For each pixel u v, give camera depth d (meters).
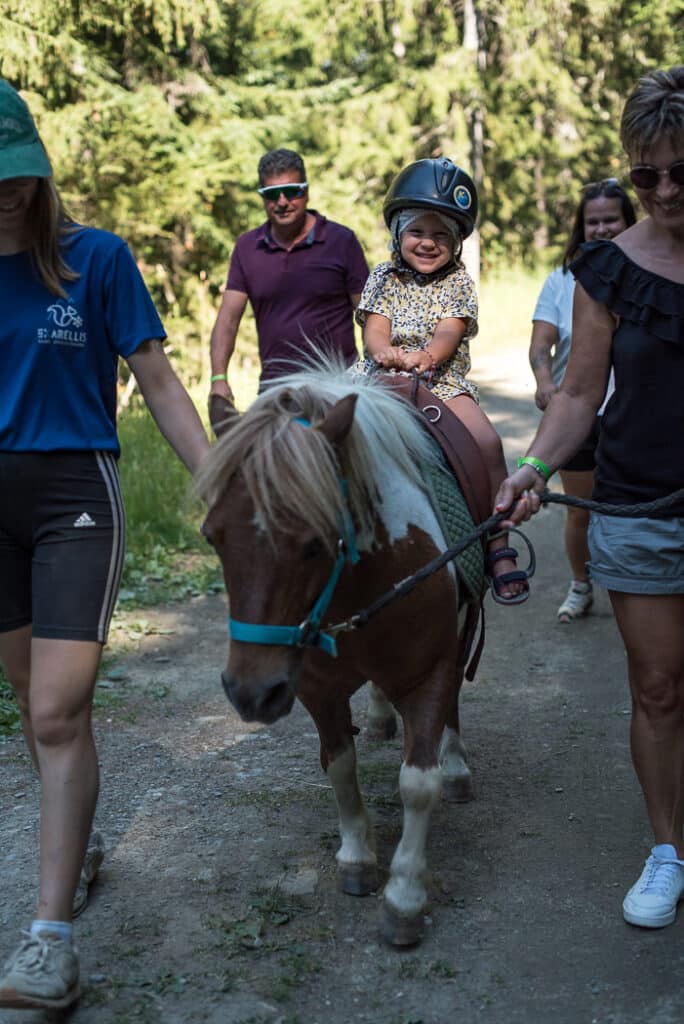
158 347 2.86
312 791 3.95
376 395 3.02
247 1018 2.66
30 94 12.44
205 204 14.18
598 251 2.96
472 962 2.90
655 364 2.89
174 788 3.99
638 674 3.08
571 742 4.39
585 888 3.27
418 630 2.88
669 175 2.73
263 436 2.41
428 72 18.50
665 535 2.95
